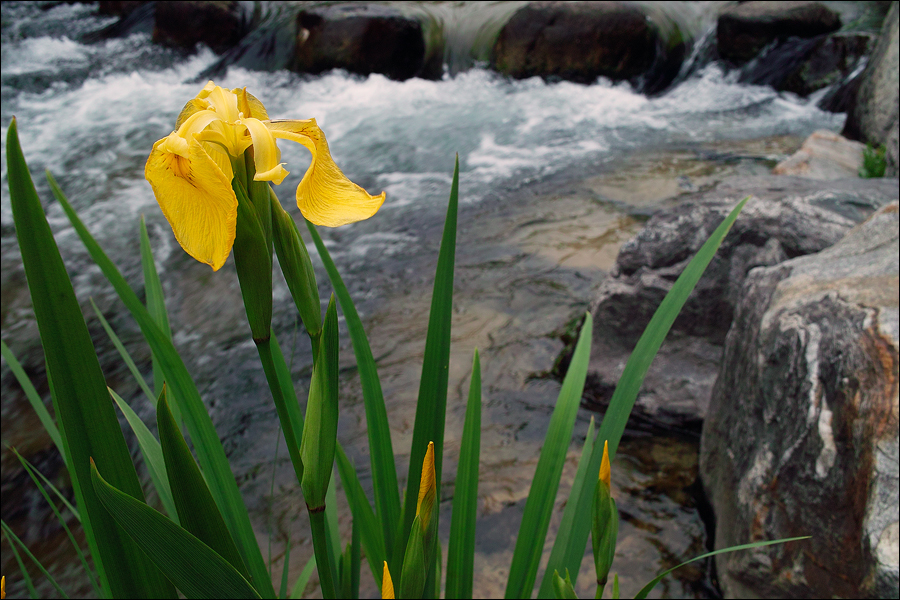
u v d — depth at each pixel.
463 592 1.16
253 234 0.63
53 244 0.68
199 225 0.59
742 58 8.66
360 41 9.62
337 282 1.05
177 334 4.39
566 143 7.26
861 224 2.39
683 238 3.20
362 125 8.30
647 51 8.93
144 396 3.82
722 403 2.51
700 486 2.61
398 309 4.35
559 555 1.16
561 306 4.15
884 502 1.58
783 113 7.57
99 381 0.75
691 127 7.44
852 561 1.66
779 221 2.97
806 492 1.81
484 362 3.66
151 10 12.12
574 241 4.98
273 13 11.05
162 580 0.90
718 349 3.10
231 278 5.09
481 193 6.12
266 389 3.76
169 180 0.59
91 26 12.24
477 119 8.27
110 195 6.78
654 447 2.92
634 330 3.27
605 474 0.87
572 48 9.14
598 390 3.29
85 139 8.20
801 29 8.32
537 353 3.71
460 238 5.22
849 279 2.06
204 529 0.73
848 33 7.72
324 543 0.78
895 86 5.58
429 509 0.78
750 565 1.96
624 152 6.83
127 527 0.68
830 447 1.77
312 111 8.80
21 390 3.93
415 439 1.01
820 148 5.52
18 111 9.12
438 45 10.09
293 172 6.97
